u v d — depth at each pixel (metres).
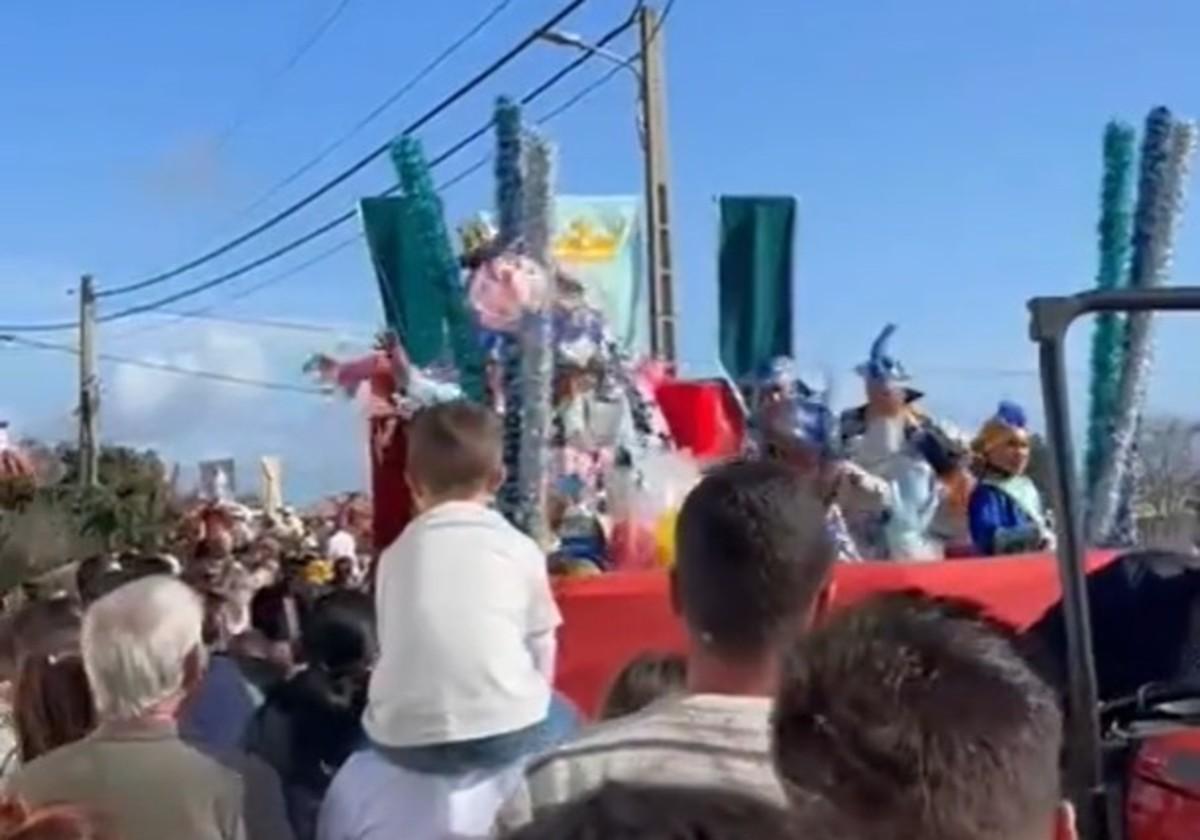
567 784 2.57
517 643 4.17
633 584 5.83
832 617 2.14
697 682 2.70
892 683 1.91
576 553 6.96
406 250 7.54
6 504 17.92
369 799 4.10
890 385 8.33
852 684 1.92
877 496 7.92
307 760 5.19
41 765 3.75
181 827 3.69
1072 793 3.53
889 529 7.89
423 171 7.59
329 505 20.20
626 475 7.25
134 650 3.75
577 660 5.82
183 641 3.82
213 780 3.75
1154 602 4.62
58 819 2.14
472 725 4.06
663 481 7.24
